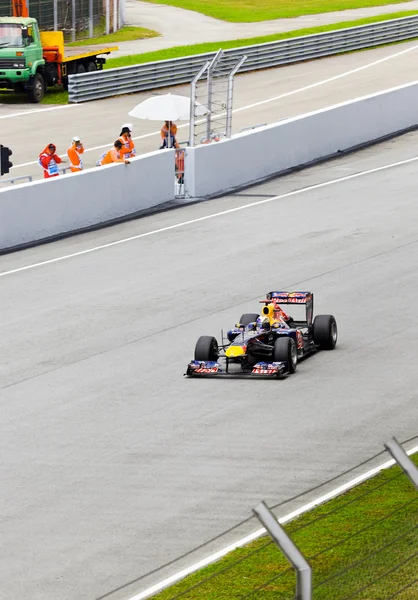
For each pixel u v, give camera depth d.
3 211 74.50
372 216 80.81
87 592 27.47
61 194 78.88
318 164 102.31
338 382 45.41
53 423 41.53
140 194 86.19
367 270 65.69
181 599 25.11
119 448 38.47
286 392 44.19
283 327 48.06
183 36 180.12
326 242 73.31
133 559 29.31
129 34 181.25
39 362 49.94
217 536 29.58
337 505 31.47
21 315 58.41
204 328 54.62
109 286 64.12
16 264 70.38
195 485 34.62
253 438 38.97
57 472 36.34
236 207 86.19
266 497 33.34
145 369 48.19
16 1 131.12
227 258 70.00
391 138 113.00
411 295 59.88
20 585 28.00
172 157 89.25
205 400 43.50
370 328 53.88
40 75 129.88
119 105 129.25
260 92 133.38
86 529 31.52
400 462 20.28
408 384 45.00
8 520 32.44
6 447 39.06
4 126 117.81
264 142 97.62
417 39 171.75
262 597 24.42
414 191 88.94
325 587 21.75
